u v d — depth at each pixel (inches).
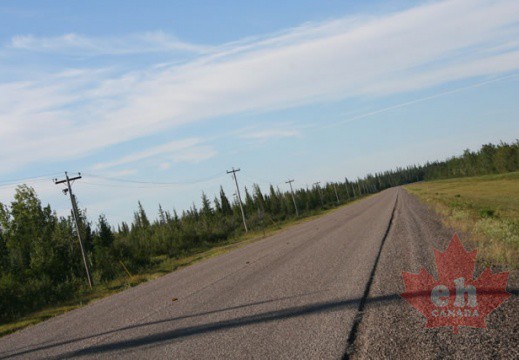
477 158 5885.8
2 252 1750.7
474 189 2800.2
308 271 564.7
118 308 561.0
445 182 5565.9
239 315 378.3
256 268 692.1
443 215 1142.3
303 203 5068.9
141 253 1743.4
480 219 832.9
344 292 403.5
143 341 344.8
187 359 279.1
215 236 2546.8
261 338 299.0
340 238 945.5
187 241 2285.9
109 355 320.5
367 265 537.0
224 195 4323.3
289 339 287.3
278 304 396.5
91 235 1720.0
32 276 1274.6
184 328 365.1
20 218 2215.8
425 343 240.7
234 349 283.7
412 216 1278.3
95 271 1400.1
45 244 1408.7
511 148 4618.6
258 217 3410.4
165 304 509.0
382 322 293.1
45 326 546.0
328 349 256.5
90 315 553.9
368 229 1059.3
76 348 364.2
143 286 815.7
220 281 618.5
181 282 713.6
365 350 244.8
